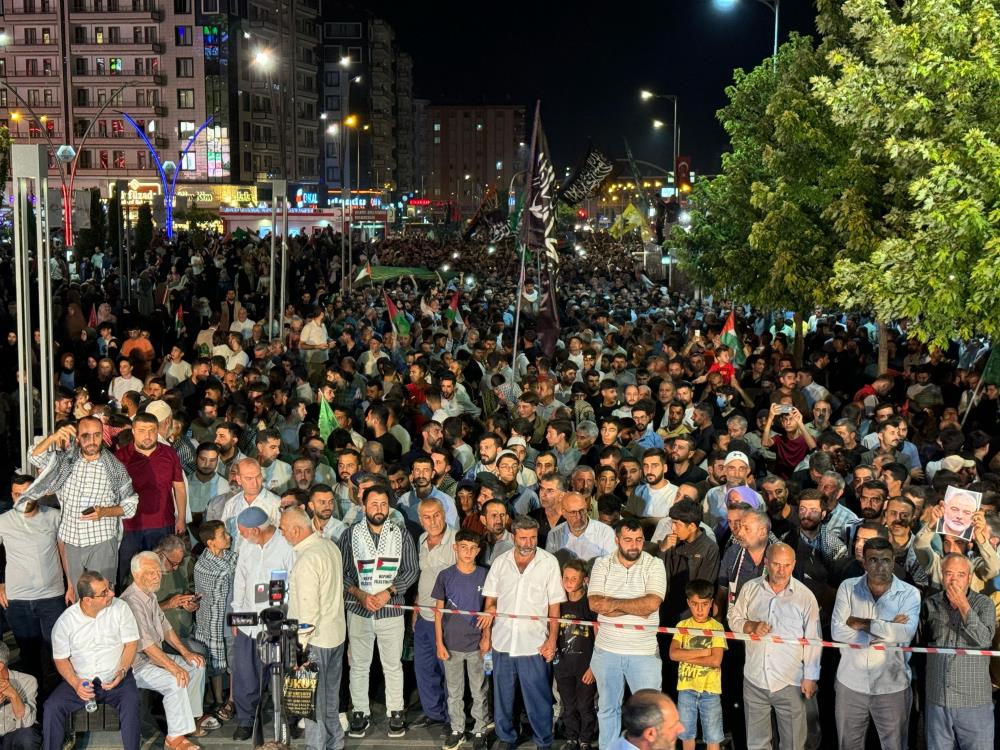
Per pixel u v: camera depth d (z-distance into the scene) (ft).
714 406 43.73
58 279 92.43
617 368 52.80
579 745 27.37
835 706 25.08
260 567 27.43
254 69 330.54
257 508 27.27
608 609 25.55
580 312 82.94
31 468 33.01
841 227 53.21
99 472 30.01
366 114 438.81
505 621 26.48
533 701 26.86
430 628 28.09
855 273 44.75
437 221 437.17
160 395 42.01
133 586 27.09
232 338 56.65
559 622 26.35
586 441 35.96
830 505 28.66
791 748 24.56
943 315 41.19
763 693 24.66
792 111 57.11
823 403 40.37
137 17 317.63
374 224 274.36
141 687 26.86
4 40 147.02
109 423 34.71
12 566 29.63
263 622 23.81
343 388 48.03
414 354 54.90
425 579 28.35
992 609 23.71
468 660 27.35
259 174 334.44
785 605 24.44
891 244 41.68
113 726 26.58
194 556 32.48
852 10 44.11
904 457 35.86
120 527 30.89
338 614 26.68
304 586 25.95
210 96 320.29
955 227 38.73
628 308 92.94
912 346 61.21
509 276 130.52
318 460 34.76
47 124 325.21
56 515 30.25
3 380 55.47
